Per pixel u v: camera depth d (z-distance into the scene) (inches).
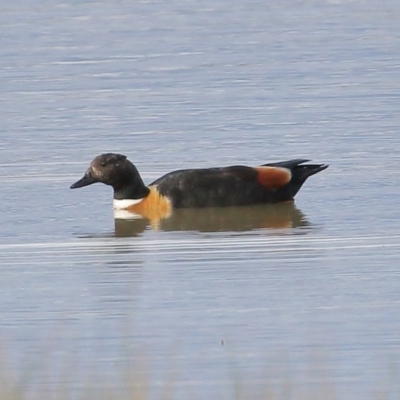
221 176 1186.0
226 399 708.7
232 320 854.5
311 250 1028.5
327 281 941.2
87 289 936.9
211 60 2009.1
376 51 2054.6
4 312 886.4
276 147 1405.0
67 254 1038.4
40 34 2279.8
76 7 2600.9
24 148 1427.2
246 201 1183.6
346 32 2253.9
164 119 1572.3
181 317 863.1
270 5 2600.9
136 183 1187.3
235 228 1116.5
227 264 994.7
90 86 1812.3
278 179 1186.0
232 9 2551.7
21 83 1846.7
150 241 1075.9
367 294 906.1
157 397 714.8
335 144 1408.7
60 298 916.6
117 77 1877.5
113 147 1424.7
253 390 719.1
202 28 2331.4
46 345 808.9
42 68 1966.0
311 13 2486.5
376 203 1173.7
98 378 735.7
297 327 836.6
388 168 1296.8
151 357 786.2
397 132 1457.9
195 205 1180.5
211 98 1700.3
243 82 1815.9
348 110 1595.7
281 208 1180.5
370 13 2470.5
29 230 1115.9
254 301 896.9
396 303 882.8
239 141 1439.5
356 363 767.7
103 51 2108.8
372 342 803.4
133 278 963.3
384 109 1593.3
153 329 839.7
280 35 2240.4
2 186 1269.7
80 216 1168.2
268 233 1092.5
